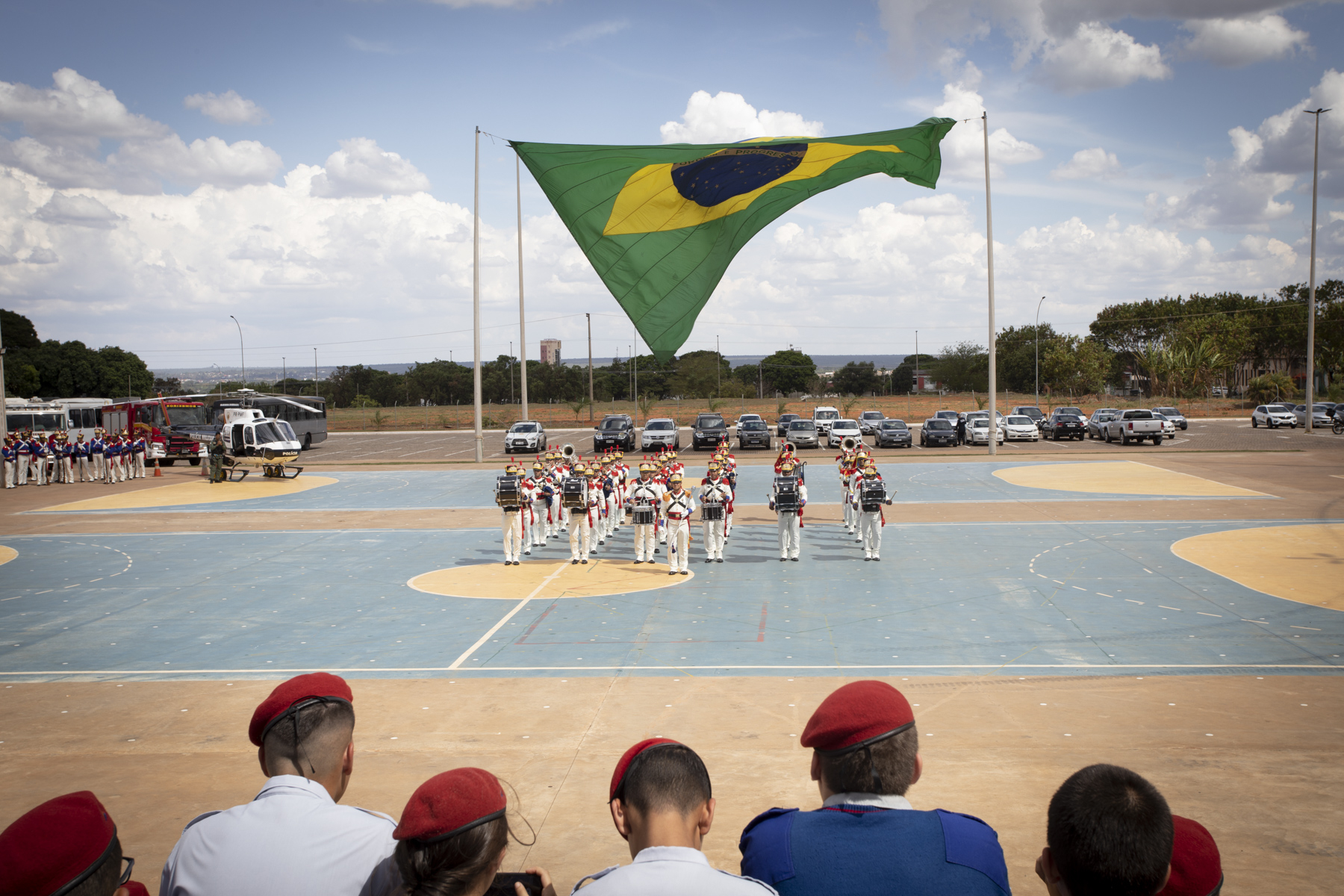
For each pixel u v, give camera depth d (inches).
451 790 90.7
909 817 97.9
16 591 628.4
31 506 1115.3
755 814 271.7
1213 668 409.1
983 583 595.8
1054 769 297.3
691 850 91.4
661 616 530.3
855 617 514.6
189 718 372.8
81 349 3435.0
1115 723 340.2
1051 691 379.9
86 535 888.3
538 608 557.9
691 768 98.0
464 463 1615.4
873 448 1824.6
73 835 78.0
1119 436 1894.7
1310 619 490.0
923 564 666.2
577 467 712.4
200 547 807.7
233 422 1440.7
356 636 497.4
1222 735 325.7
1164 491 1073.5
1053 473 1284.4
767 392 4397.1
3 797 295.9
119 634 510.3
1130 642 451.8
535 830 264.5
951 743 321.7
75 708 386.9
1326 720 340.8
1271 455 1487.5
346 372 4340.6
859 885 91.6
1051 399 3496.6
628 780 97.3
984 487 1142.3
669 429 1839.3
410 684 409.1
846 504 820.0
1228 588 566.6
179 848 104.2
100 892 79.1
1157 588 570.6
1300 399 3184.1
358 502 1123.9
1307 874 229.0
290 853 99.5
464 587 625.0
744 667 425.1
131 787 303.6
